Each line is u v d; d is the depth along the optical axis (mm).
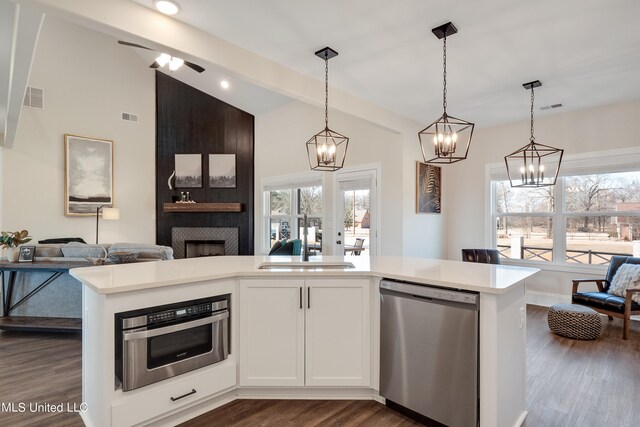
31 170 6277
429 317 2066
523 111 4684
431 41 2891
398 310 2209
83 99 6816
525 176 3676
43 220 6383
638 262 3920
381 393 2311
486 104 4422
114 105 7156
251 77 3084
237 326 2346
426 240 5332
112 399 1818
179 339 2084
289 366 2352
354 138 5480
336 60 3244
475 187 5547
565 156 4738
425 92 4016
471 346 1898
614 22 2576
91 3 2174
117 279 2008
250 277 2344
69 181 6617
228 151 7566
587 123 4570
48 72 6469
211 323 2203
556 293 4867
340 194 5648
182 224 7578
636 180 4352
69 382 2660
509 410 2004
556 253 4883
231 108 7543
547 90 3951
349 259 2965
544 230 5016
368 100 4297
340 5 2416
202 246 7625
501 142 5297
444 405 2004
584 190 4707
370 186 5262
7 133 5098
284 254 5371
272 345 2350
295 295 2344
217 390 2240
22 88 3322
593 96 4121
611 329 3938
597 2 2340
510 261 5270
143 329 1896
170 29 2557
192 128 7648
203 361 2166
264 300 2346
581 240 4723
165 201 7617
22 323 3738
